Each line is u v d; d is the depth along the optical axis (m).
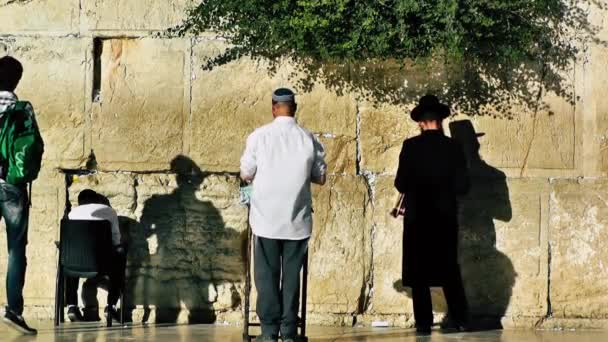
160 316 12.28
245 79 12.31
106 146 12.35
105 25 12.35
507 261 12.22
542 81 12.29
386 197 12.29
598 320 12.19
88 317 12.32
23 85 12.39
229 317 12.27
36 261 12.35
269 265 10.27
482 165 12.27
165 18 12.34
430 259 11.44
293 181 10.20
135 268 12.30
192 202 12.32
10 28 12.40
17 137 10.70
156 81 12.34
